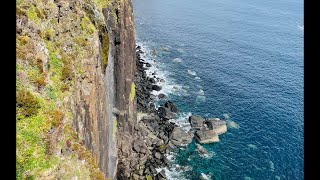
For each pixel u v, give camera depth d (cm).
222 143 6956
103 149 3922
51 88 2328
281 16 16062
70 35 3106
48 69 2480
